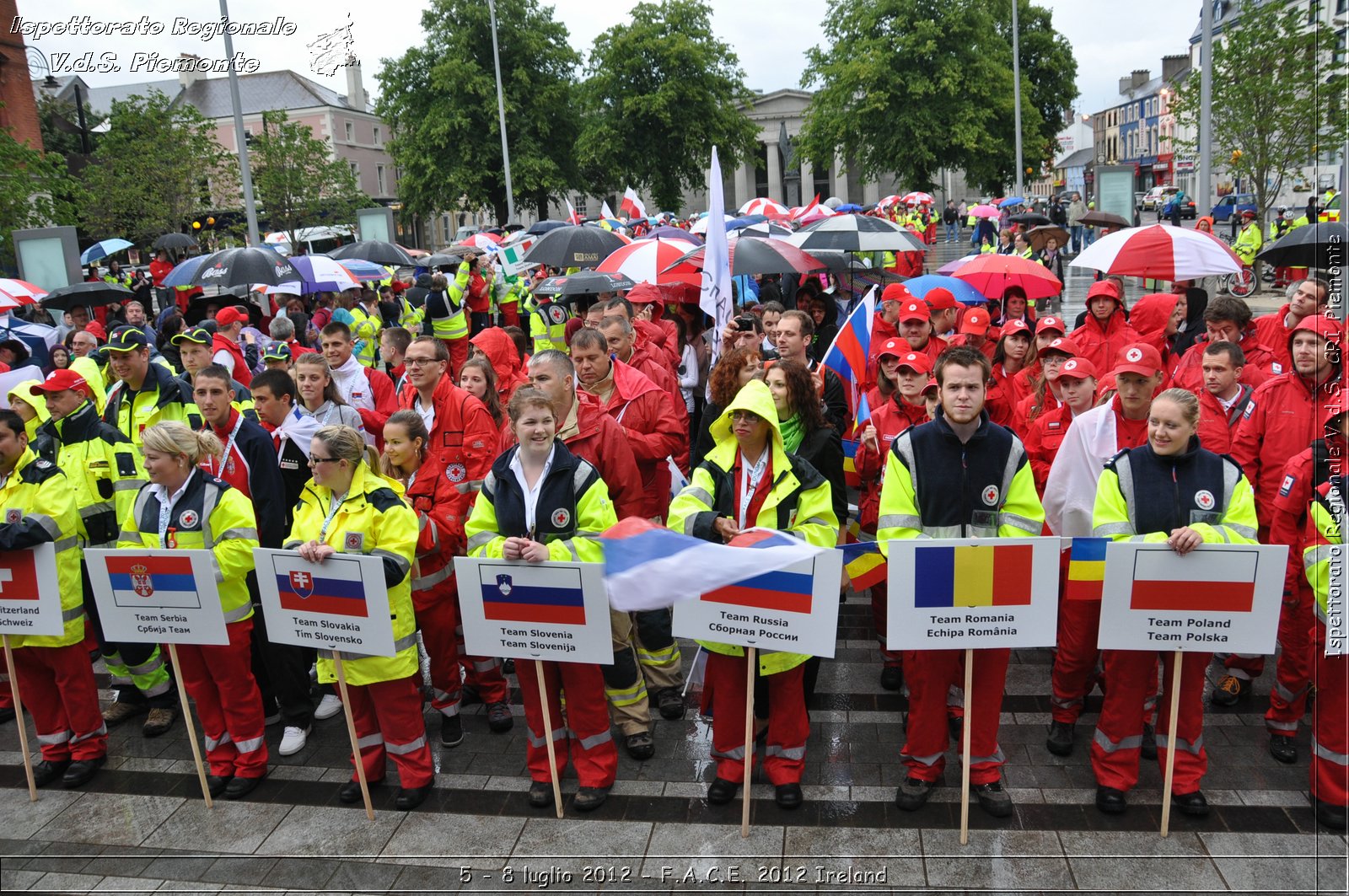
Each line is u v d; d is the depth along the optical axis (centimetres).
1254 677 550
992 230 3133
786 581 435
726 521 462
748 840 452
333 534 477
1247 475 556
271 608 484
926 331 658
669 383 743
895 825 458
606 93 4641
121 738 588
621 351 664
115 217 2992
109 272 2645
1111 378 588
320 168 3800
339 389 712
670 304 1038
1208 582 418
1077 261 809
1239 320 624
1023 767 504
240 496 516
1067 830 448
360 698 499
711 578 439
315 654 624
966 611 430
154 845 476
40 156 1873
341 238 3641
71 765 544
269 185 3678
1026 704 574
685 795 493
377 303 1540
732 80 4800
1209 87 1340
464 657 587
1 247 1752
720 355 758
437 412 605
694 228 1836
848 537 703
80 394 595
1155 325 741
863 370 697
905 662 477
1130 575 424
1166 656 456
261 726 522
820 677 616
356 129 6538
